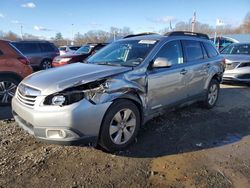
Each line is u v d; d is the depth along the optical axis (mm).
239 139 4797
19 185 3336
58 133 3648
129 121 4277
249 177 3564
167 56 5055
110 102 3910
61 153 4117
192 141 4664
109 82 3998
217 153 4234
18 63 6852
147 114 4648
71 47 23469
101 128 3908
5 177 3488
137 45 5062
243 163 3928
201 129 5219
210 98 6520
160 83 4770
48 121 3625
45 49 15312
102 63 4855
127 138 4273
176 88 5195
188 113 6152
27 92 3957
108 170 3680
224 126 5414
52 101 3652
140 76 4406
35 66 14812
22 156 4023
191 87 5672
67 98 3639
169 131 5070
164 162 3914
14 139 4605
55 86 3760
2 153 4105
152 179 3492
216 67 6457
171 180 3475
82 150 4215
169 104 5117
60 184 3365
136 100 4332
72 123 3592
